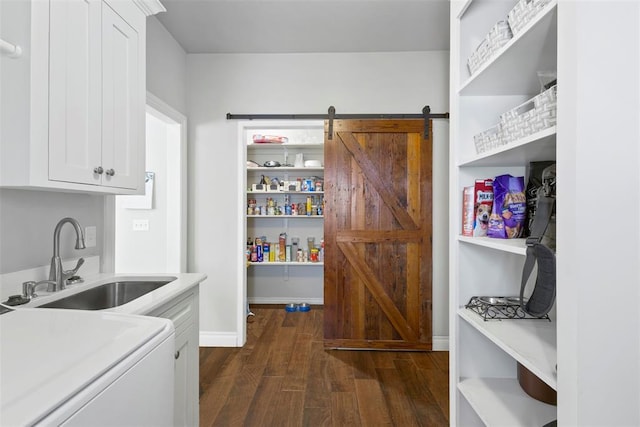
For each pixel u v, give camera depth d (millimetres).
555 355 952
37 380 589
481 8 1402
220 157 2920
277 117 2869
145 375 790
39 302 1258
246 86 2910
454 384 1437
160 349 858
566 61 745
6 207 1298
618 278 719
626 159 716
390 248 2836
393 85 2879
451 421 1463
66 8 1198
